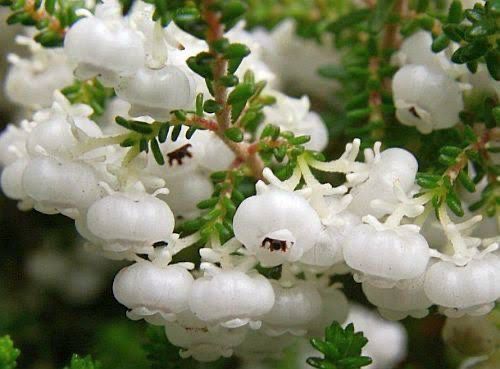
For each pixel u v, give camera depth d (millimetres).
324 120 90
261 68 73
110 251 59
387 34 77
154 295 56
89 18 52
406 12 75
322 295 64
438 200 58
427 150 70
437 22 71
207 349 62
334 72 87
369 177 58
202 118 59
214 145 63
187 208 65
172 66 54
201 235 59
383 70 75
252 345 65
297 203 54
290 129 68
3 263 115
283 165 65
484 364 72
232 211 60
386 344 95
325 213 56
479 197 66
